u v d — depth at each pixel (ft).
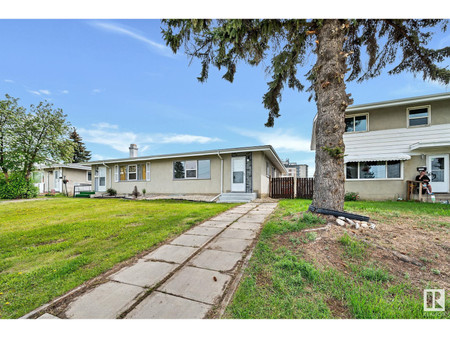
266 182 37.06
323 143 13.03
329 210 12.37
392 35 15.74
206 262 8.50
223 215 18.62
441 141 25.22
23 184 42.09
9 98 42.86
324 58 13.02
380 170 30.91
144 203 30.50
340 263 7.71
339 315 5.24
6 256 9.50
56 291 6.46
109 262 8.55
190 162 39.78
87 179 67.00
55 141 47.75
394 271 7.14
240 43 14.46
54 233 13.26
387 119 30.86
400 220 13.00
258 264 7.91
